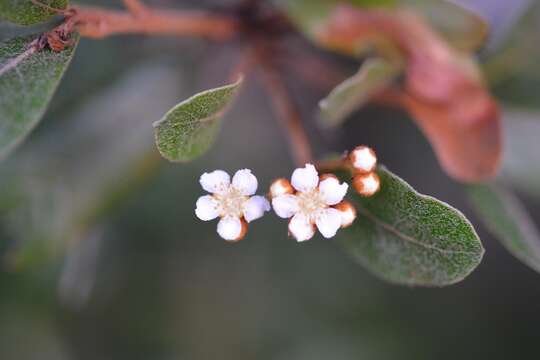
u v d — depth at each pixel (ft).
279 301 0.76
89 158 0.66
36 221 0.64
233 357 0.75
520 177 0.65
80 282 0.67
